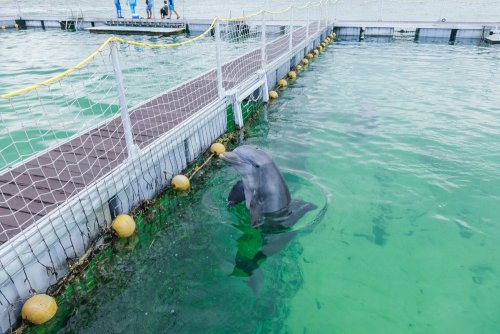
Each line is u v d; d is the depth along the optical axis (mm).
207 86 10930
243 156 5980
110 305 4969
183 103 9523
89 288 5242
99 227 5793
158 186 7199
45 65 17203
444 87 14227
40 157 6723
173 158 7586
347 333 4480
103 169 6324
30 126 10016
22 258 4562
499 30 25094
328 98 13062
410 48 22906
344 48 23188
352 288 5129
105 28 27656
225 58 18828
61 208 5176
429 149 9023
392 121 10789
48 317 4637
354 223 6367
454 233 6191
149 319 4730
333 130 10172
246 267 5508
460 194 7227
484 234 6172
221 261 5652
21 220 5051
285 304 4887
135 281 5355
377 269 5445
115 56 5727
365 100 12766
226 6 56312
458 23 26078
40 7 54344
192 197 7324
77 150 6980
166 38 25859
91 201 5562
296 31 23234
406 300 4949
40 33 28062
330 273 5375
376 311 4781
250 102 11547
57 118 10555
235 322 4648
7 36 26500
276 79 14484
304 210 6547
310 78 15961
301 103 12609
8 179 6012
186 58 19125
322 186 7418
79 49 21328
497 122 10695
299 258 5637
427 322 4633
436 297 4996
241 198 6688
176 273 5469
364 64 18469
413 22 27203
